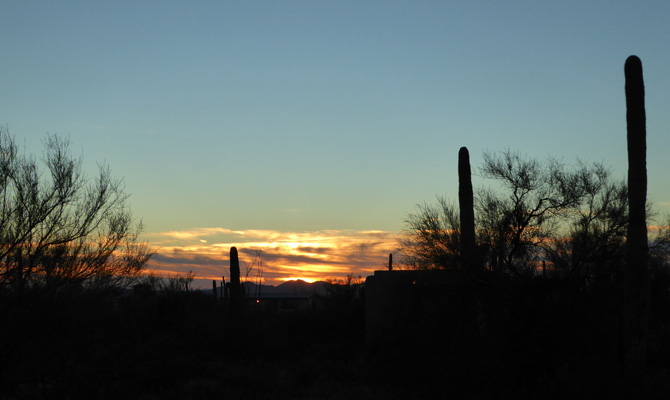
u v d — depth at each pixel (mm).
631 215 15984
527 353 14562
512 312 15359
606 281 17031
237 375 19312
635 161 16156
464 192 20859
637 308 15422
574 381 13328
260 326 28578
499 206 21547
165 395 14938
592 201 20875
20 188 12836
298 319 35281
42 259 12734
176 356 17062
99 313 12914
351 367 20828
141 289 24328
